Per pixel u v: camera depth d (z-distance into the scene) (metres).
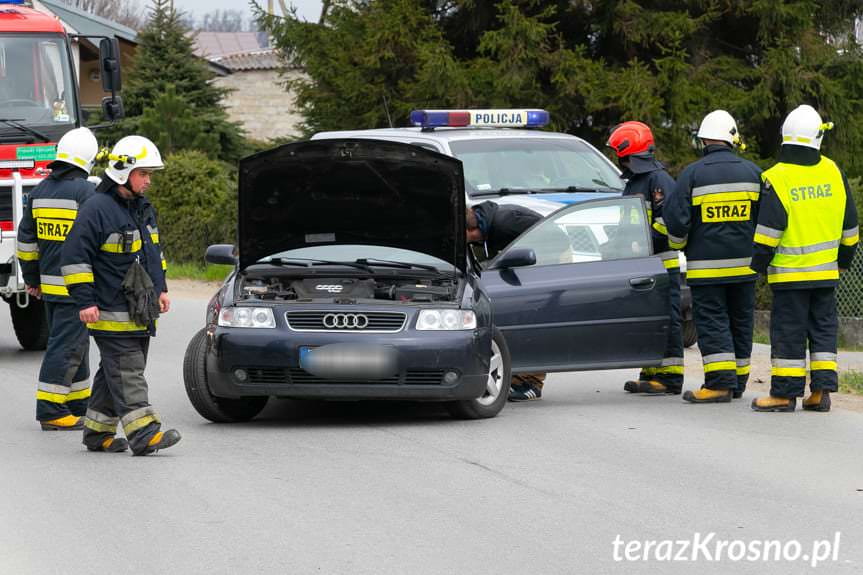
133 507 16.52
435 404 24.55
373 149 21.77
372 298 22.25
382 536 15.05
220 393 21.73
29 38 32.81
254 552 14.44
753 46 63.22
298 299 22.02
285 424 22.56
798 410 23.45
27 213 22.70
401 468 18.62
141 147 19.47
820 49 60.25
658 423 22.16
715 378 24.20
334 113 66.19
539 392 25.19
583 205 24.52
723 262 23.80
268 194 22.73
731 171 23.62
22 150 31.67
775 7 58.50
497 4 59.56
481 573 13.66
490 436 21.05
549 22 60.91
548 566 13.91
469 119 34.16
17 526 15.68
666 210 23.86
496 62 59.47
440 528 15.38
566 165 32.62
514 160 32.12
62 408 22.36
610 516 15.91
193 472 18.53
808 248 22.78
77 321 22.36
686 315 31.52
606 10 59.16
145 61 87.56
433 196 22.53
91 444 20.22
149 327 19.64
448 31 63.19
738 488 17.36
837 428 21.64
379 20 60.09
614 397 25.33
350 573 13.66
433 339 21.28
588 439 20.75
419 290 22.17
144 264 19.80
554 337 23.69
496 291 23.39
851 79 60.94
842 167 61.12
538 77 60.69
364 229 23.50
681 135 57.88
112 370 19.62
